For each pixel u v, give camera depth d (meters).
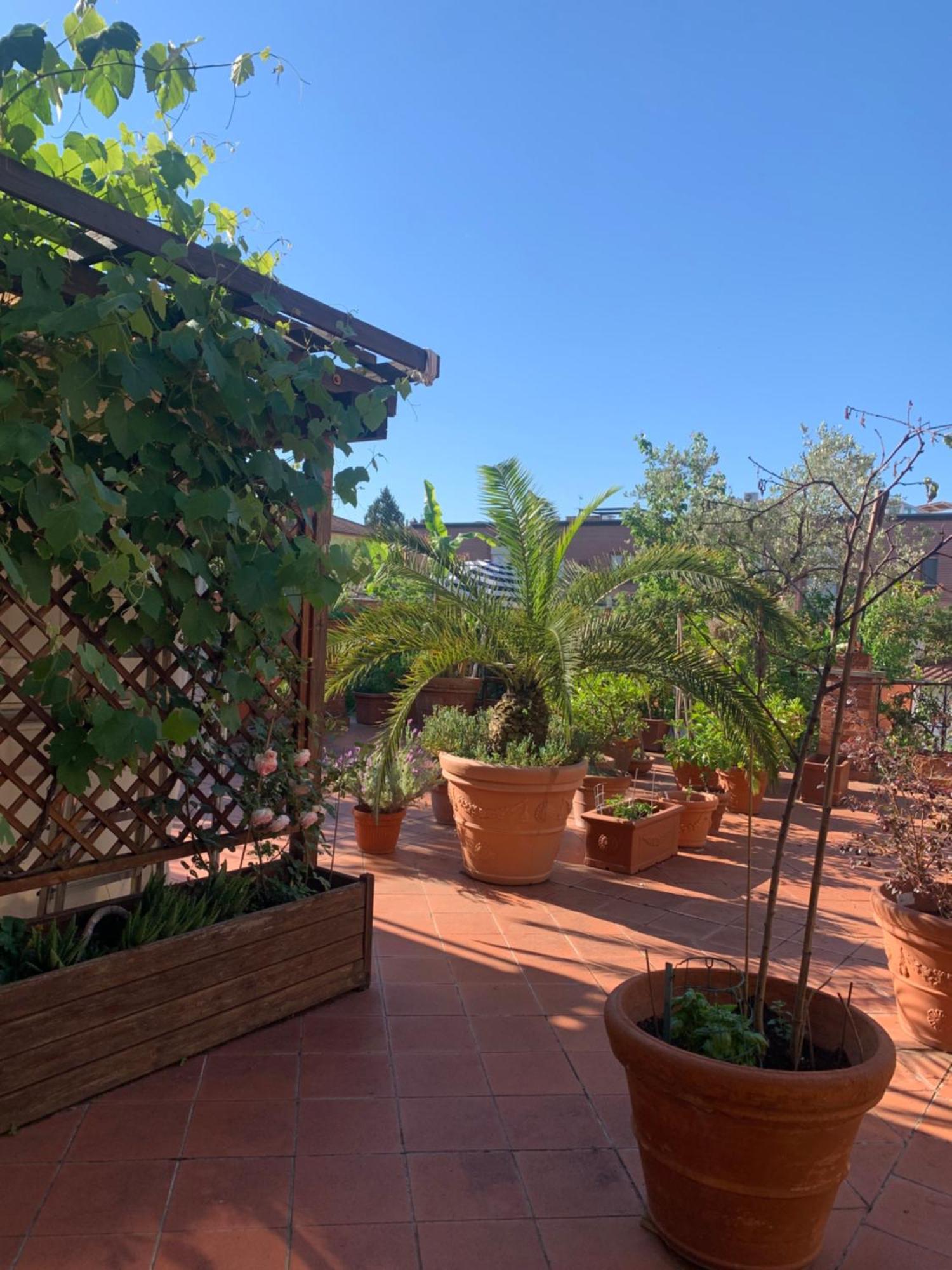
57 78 2.77
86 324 2.45
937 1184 2.56
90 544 2.68
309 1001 3.48
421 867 5.67
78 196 2.56
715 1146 2.04
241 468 3.13
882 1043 2.17
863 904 5.44
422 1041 3.27
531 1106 2.86
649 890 5.48
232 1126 2.66
